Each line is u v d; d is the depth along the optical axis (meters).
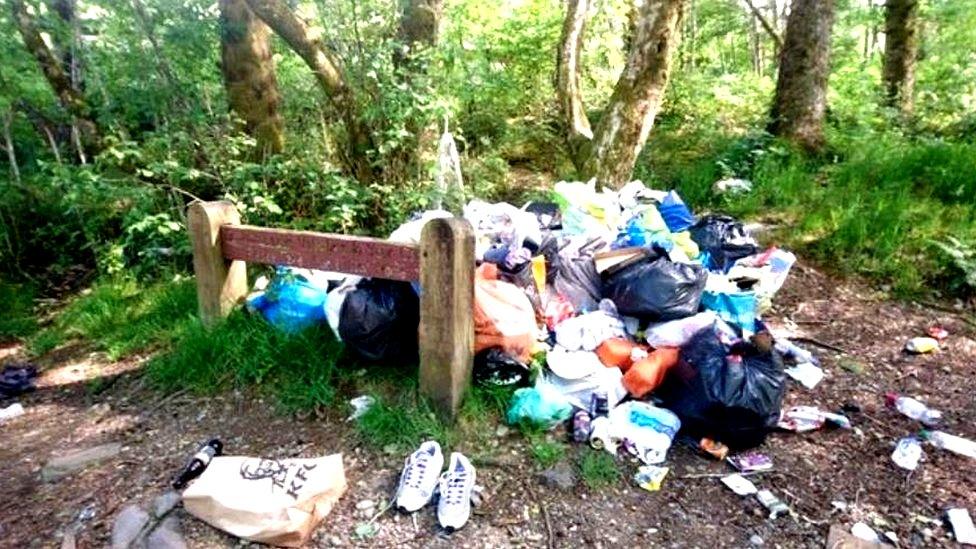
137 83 4.91
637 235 3.53
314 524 2.11
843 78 8.48
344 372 2.92
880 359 3.28
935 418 2.77
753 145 5.91
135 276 4.59
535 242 3.28
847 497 2.29
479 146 6.42
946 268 3.93
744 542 2.09
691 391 2.54
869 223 4.33
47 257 5.56
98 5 4.79
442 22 5.67
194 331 3.28
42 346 4.04
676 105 7.65
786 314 3.73
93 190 4.22
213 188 4.73
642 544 2.08
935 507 2.24
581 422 2.54
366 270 2.70
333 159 5.03
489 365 2.67
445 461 2.41
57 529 2.19
